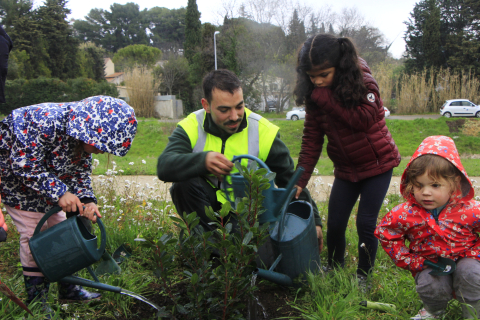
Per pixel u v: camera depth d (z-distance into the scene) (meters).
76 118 2.22
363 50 37.38
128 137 2.24
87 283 2.29
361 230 2.78
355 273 2.91
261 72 37.88
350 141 2.67
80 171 2.54
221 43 38.09
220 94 2.45
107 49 100.06
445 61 39.66
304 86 2.74
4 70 2.44
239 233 2.07
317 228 2.98
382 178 2.74
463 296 2.16
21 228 2.42
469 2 39.47
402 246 2.33
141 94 36.66
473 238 2.21
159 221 3.99
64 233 2.17
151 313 2.46
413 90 30.09
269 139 2.77
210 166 2.20
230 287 1.99
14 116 2.23
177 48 95.19
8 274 2.95
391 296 2.64
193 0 45.28
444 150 2.17
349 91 2.47
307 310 2.45
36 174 2.22
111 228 3.61
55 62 49.91
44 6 49.59
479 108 26.33
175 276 2.91
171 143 2.68
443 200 2.17
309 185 5.31
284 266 2.50
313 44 2.51
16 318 2.25
